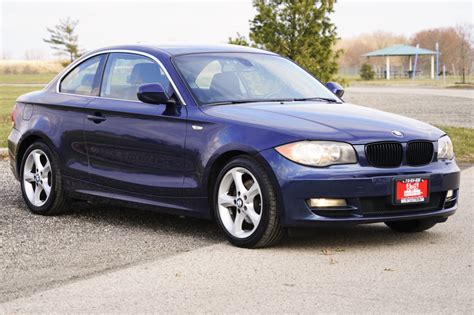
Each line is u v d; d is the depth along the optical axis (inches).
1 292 190.4
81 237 256.2
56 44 3321.9
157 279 200.7
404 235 258.7
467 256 225.6
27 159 303.0
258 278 201.0
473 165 453.4
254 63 280.8
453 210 249.1
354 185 224.8
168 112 255.4
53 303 180.1
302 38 633.0
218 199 242.1
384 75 3538.4
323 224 225.0
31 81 2502.5
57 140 291.0
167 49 277.3
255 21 651.5
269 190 228.4
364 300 179.8
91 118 279.4
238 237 237.6
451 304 176.2
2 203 323.9
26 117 307.3
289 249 235.6
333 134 228.8
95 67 291.9
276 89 270.8
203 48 282.4
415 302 177.9
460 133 605.6
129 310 173.9
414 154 238.2
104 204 323.9
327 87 297.0
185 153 249.6
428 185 237.3
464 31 3061.0
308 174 223.5
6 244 245.9
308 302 178.5
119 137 269.3
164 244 244.4
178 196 253.6
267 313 170.2
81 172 284.2
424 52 3166.8
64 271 210.7
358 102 1168.8
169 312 172.1
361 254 228.8
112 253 232.1
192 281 198.5
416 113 896.3
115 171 272.8
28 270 212.5
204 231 265.6
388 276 202.2
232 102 256.8
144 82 269.9
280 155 226.7
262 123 235.1
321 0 638.5
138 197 266.7
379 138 231.6
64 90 300.2
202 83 260.7
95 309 175.0
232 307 175.2
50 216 297.3
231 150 235.8
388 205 231.8
